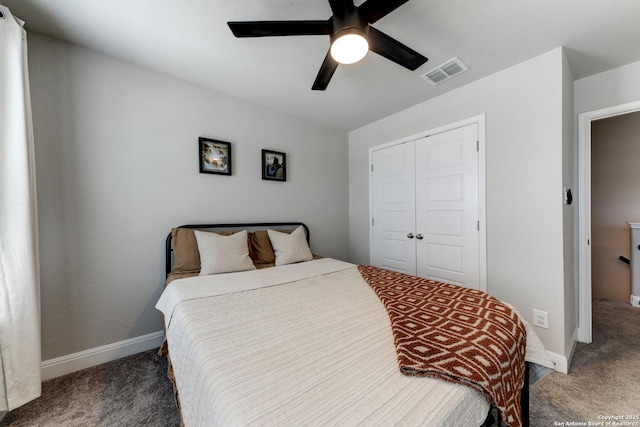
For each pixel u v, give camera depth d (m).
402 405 0.68
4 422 1.35
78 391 1.60
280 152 2.95
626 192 3.14
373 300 1.48
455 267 2.48
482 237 2.28
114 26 1.63
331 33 1.30
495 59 1.98
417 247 2.83
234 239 2.22
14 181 1.37
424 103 2.72
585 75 2.18
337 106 2.85
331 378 0.78
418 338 0.99
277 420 0.61
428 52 1.88
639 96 1.96
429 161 2.69
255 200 2.77
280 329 1.12
